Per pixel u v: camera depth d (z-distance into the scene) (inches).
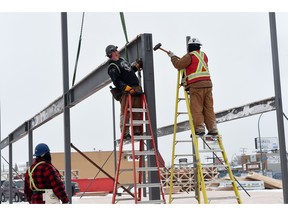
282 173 397.1
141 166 336.2
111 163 1761.8
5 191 1135.0
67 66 484.7
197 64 336.8
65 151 475.2
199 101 335.9
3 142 915.4
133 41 340.2
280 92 402.6
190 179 809.5
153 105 314.7
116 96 329.7
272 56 405.7
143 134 330.0
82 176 1727.4
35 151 284.8
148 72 318.0
